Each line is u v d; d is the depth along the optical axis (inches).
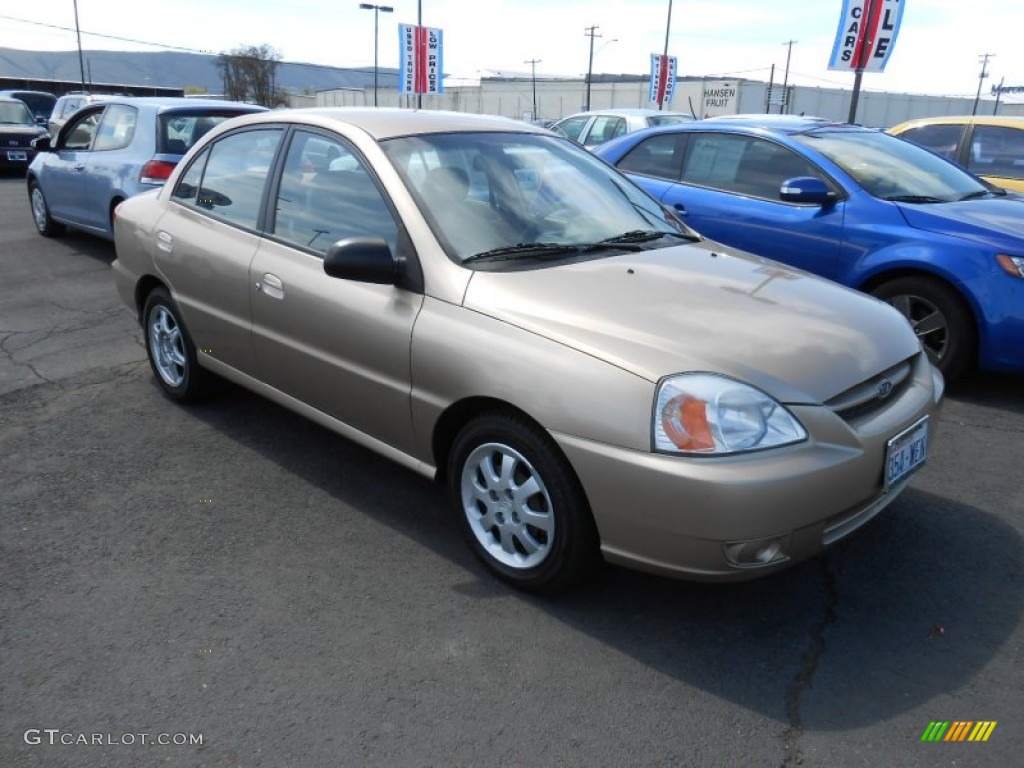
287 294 142.3
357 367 132.1
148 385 201.0
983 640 109.9
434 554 129.6
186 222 171.0
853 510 106.1
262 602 116.6
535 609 115.8
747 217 224.8
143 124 311.6
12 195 555.5
